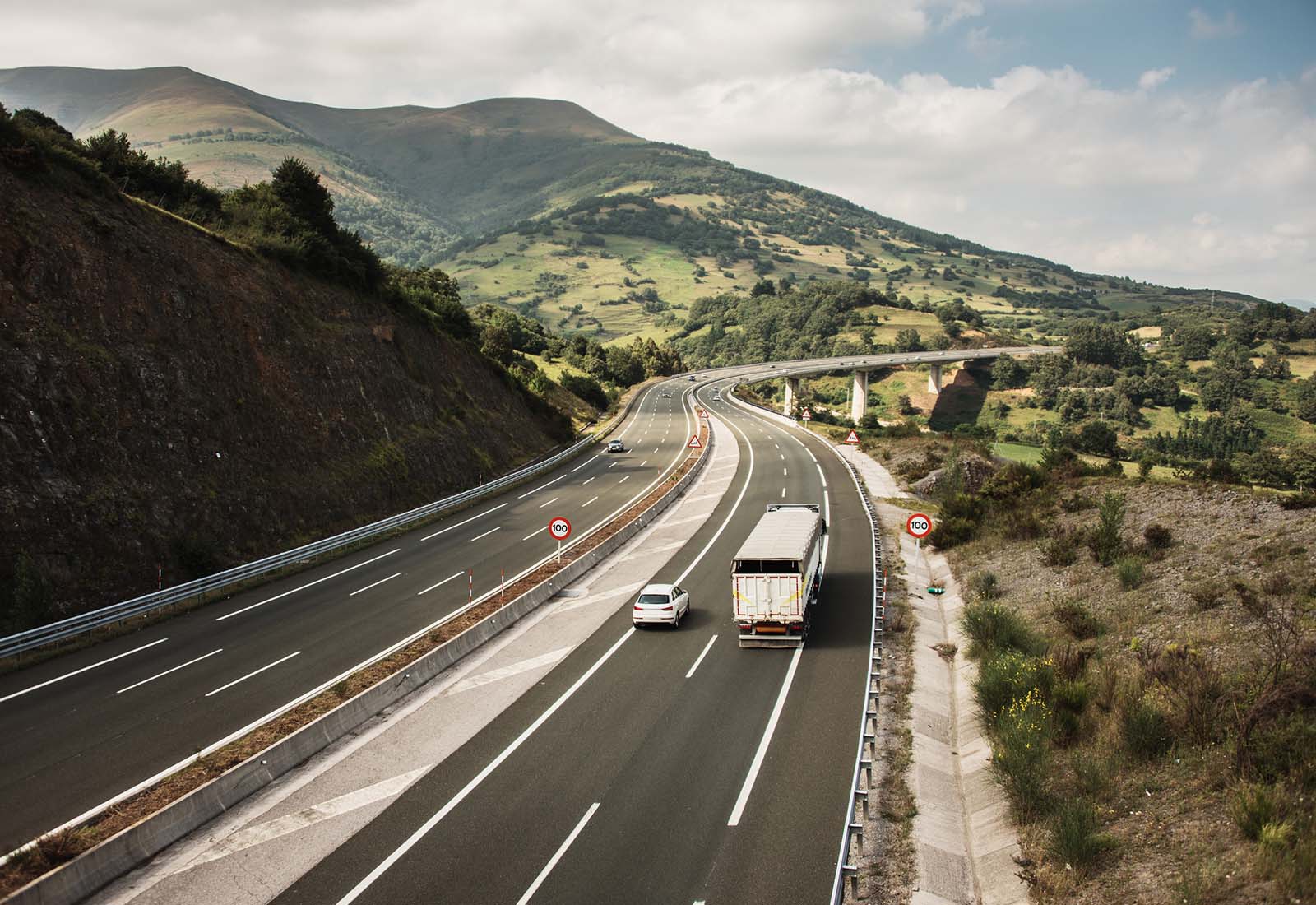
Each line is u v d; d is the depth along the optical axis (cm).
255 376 4769
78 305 3912
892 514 5066
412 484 5547
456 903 1466
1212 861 1381
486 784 1928
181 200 5709
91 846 1622
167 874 1600
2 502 3145
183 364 4300
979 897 1518
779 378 15688
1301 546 2653
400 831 1728
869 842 1652
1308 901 1215
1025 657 2461
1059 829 1545
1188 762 1695
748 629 2856
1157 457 11700
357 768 2044
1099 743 1891
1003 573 3481
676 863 1567
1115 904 1366
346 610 3344
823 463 6988
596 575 3956
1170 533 3253
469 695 2511
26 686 2556
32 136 4322
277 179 6456
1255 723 1669
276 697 2431
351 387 5566
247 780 1916
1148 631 2455
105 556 3372
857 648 2797
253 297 5088
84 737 2167
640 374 17300
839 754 2030
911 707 2334
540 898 1469
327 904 1477
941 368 18950
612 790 1872
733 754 2041
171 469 3912
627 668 2691
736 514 5172
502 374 8419
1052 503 4288
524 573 3866
